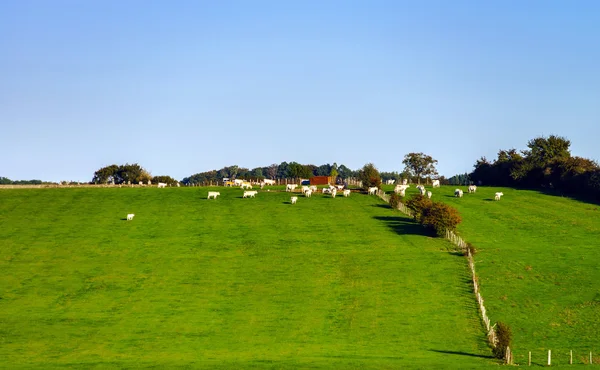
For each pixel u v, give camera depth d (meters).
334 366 59.25
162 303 83.19
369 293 85.12
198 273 94.62
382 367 59.12
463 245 103.50
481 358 64.12
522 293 85.81
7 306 82.75
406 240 108.38
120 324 75.81
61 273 95.81
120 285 90.44
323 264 97.00
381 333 72.12
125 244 109.38
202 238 111.88
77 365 60.25
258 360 62.00
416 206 121.19
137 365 60.12
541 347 69.38
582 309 80.75
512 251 103.81
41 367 59.31
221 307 81.31
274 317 77.62
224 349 66.81
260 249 105.00
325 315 78.06
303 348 67.12
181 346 68.00
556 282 90.06
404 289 86.25
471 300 82.69
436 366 59.69
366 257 99.62
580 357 66.25
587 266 96.88
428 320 76.06
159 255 103.19
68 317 78.50
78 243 110.31
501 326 64.94
